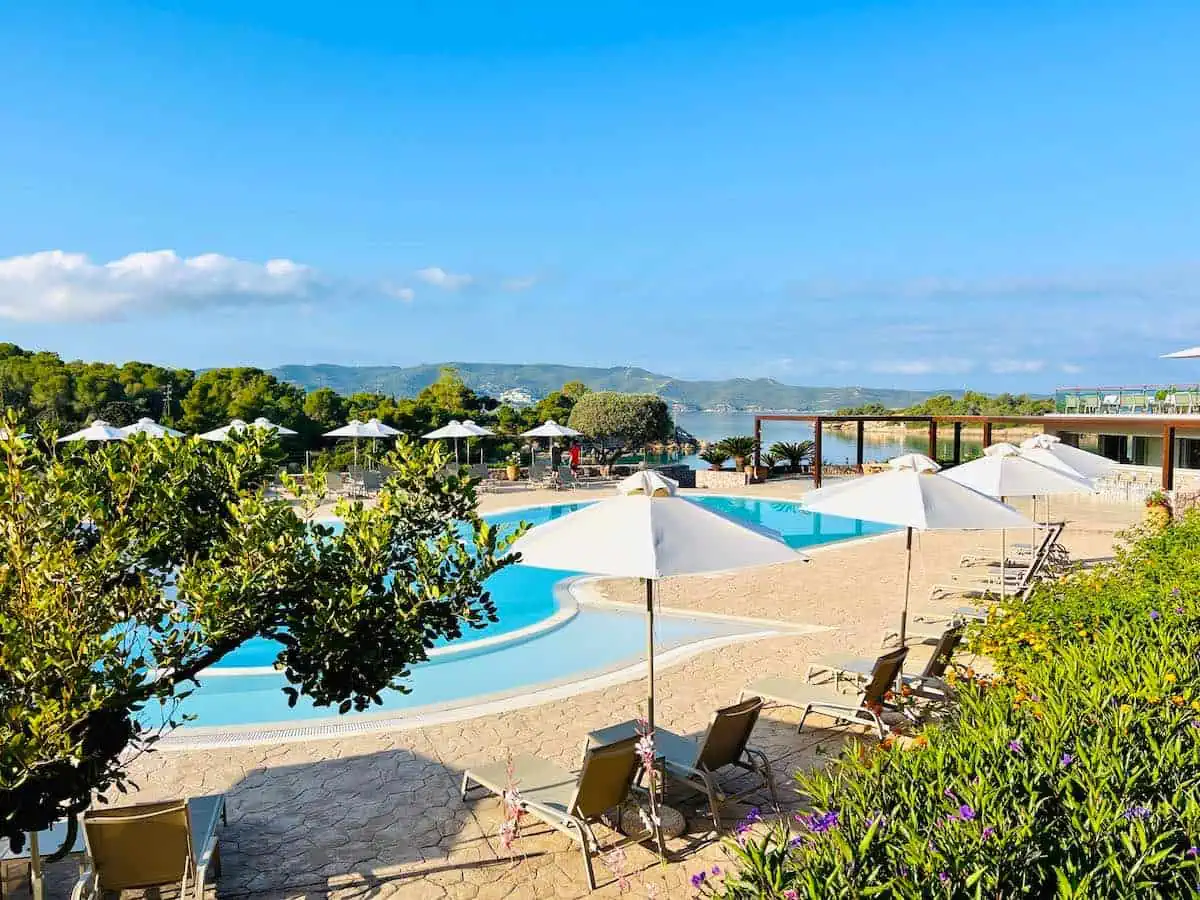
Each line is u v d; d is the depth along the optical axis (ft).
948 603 43.16
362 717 27.78
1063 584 26.07
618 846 18.28
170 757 23.99
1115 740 12.23
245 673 35.78
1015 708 14.71
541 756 23.85
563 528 20.13
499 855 17.98
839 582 49.65
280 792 21.49
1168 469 79.97
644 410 133.90
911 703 25.14
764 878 9.08
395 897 16.38
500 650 38.17
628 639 39.19
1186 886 8.93
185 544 15.44
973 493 27.43
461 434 100.63
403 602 14.60
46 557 11.35
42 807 12.35
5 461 12.48
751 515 86.02
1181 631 18.47
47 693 11.44
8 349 140.67
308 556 14.52
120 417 126.21
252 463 16.40
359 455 110.93
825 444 255.50
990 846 9.08
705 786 19.01
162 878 14.96
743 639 36.81
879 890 8.35
